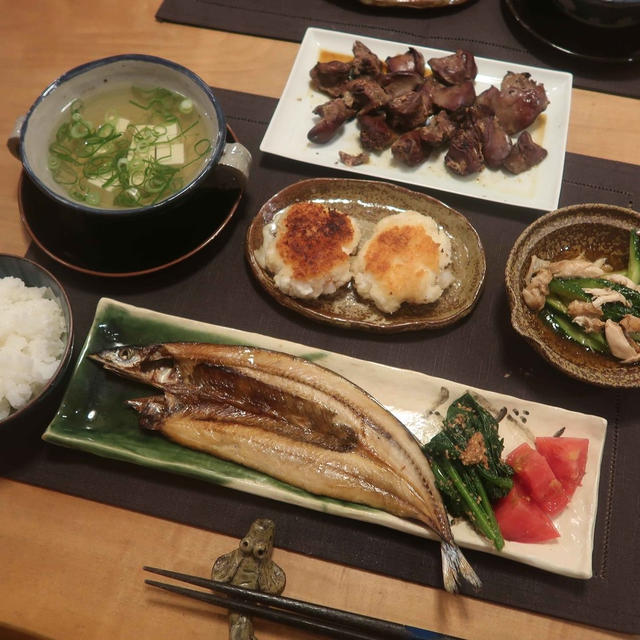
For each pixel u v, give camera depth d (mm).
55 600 415
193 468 430
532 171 522
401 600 416
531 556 407
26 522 433
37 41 591
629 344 451
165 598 416
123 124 508
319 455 423
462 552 422
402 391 458
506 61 572
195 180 458
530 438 446
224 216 498
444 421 437
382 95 521
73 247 489
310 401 432
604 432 439
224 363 445
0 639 426
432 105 532
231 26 592
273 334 485
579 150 542
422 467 417
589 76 563
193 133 505
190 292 497
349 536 428
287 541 427
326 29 590
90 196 484
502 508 419
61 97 493
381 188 511
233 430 432
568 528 421
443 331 483
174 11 596
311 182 510
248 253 488
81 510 438
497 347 479
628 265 487
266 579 407
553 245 490
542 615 412
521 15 579
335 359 461
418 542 426
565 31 571
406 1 589
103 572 422
